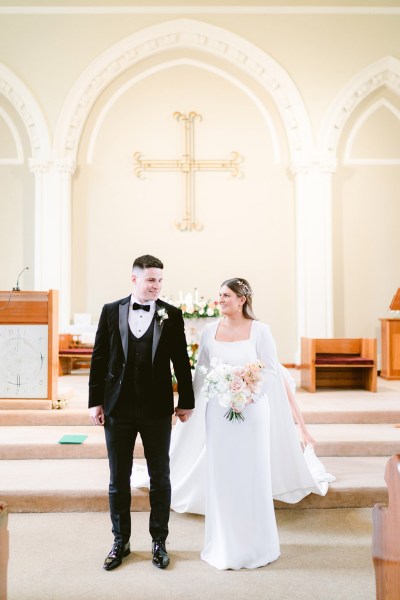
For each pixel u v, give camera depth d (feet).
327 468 11.77
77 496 10.30
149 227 24.97
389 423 14.87
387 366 22.39
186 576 7.80
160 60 24.94
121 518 8.18
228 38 24.27
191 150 25.12
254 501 8.29
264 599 7.18
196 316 16.47
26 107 24.02
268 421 8.80
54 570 7.95
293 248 25.04
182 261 24.94
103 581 7.63
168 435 8.21
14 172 24.80
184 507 10.00
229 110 25.23
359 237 25.09
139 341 8.07
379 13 24.52
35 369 14.61
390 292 25.00
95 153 25.04
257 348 8.81
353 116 25.08
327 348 19.31
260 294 24.93
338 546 8.85
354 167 25.21
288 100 24.38
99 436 13.23
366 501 10.48
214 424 8.48
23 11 24.08
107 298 24.80
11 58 24.07
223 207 25.11
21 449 12.46
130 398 7.97
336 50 24.50
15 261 24.63
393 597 5.61
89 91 24.20
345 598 7.22
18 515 10.14
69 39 24.17
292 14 24.49
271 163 25.22
